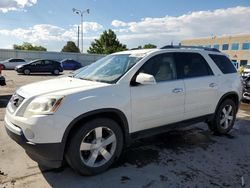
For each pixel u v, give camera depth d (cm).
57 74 2373
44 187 317
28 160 387
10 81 1569
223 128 529
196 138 511
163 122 414
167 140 493
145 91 381
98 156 356
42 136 303
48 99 312
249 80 937
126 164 384
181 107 433
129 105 365
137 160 399
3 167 364
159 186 325
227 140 504
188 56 464
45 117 303
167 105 411
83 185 324
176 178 345
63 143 314
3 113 676
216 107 504
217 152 439
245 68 1931
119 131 362
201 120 481
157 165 383
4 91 1100
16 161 383
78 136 325
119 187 321
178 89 423
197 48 495
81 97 325
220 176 353
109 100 344
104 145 352
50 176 343
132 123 374
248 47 5438
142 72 388
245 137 526
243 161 404
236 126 610
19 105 328
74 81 388
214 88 488
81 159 332
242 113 764
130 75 375
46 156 312
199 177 349
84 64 4128
